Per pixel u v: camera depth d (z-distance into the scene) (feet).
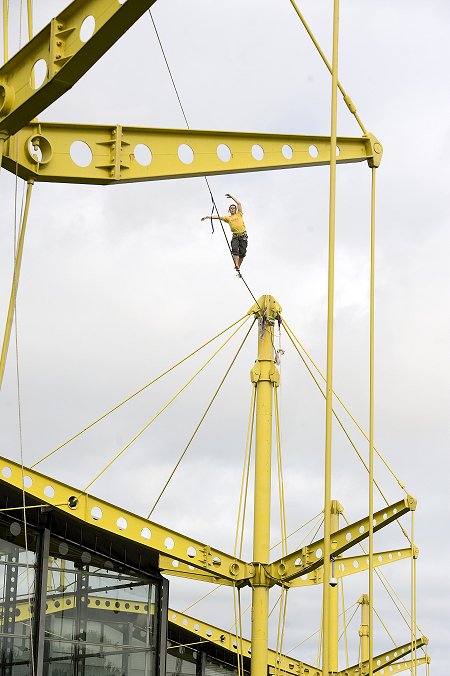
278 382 169.27
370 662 107.04
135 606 159.84
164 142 92.84
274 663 229.45
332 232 81.15
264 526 162.81
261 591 159.12
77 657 152.35
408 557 189.67
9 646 143.02
